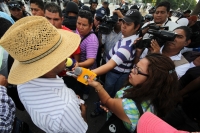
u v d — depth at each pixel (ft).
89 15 6.30
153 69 3.14
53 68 2.50
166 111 3.39
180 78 5.73
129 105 3.16
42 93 2.58
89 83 3.74
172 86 3.20
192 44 8.50
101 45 8.80
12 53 2.31
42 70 2.34
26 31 2.18
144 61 3.34
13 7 10.24
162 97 3.22
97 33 9.17
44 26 2.35
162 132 1.94
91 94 9.78
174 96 3.28
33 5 8.75
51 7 6.40
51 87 2.62
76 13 8.63
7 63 4.75
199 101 5.13
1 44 2.16
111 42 8.02
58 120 2.51
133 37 5.86
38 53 2.38
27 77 2.33
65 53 2.60
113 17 8.24
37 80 2.57
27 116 7.57
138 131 2.20
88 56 6.50
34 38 2.26
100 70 5.23
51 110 2.54
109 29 7.85
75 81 6.92
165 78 3.13
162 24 8.78
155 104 3.34
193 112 5.34
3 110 2.61
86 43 6.61
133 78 3.48
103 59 9.19
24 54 2.31
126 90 3.61
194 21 11.16
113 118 3.71
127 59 5.67
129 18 5.55
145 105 3.24
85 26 6.36
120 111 3.29
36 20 2.26
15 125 3.43
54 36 2.54
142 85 3.24
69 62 4.84
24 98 2.70
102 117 8.06
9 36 2.11
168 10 8.50
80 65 6.06
